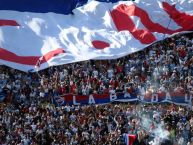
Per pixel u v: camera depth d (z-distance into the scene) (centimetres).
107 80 11562
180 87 11338
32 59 11794
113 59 12038
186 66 11975
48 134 10112
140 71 11825
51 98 11019
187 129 10612
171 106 11219
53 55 11844
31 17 12675
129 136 10169
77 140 10119
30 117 10406
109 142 10125
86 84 11319
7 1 12719
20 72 11600
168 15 13025
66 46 12188
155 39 12525
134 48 12244
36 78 11525
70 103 11025
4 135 10094
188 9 13300
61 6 12938
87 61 11900
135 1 13100
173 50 12362
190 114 10962
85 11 12975
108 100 11169
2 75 11412
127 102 11244
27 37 12275
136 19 12850
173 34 12725
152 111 10881
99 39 12375
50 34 12450
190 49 12469
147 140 10262
